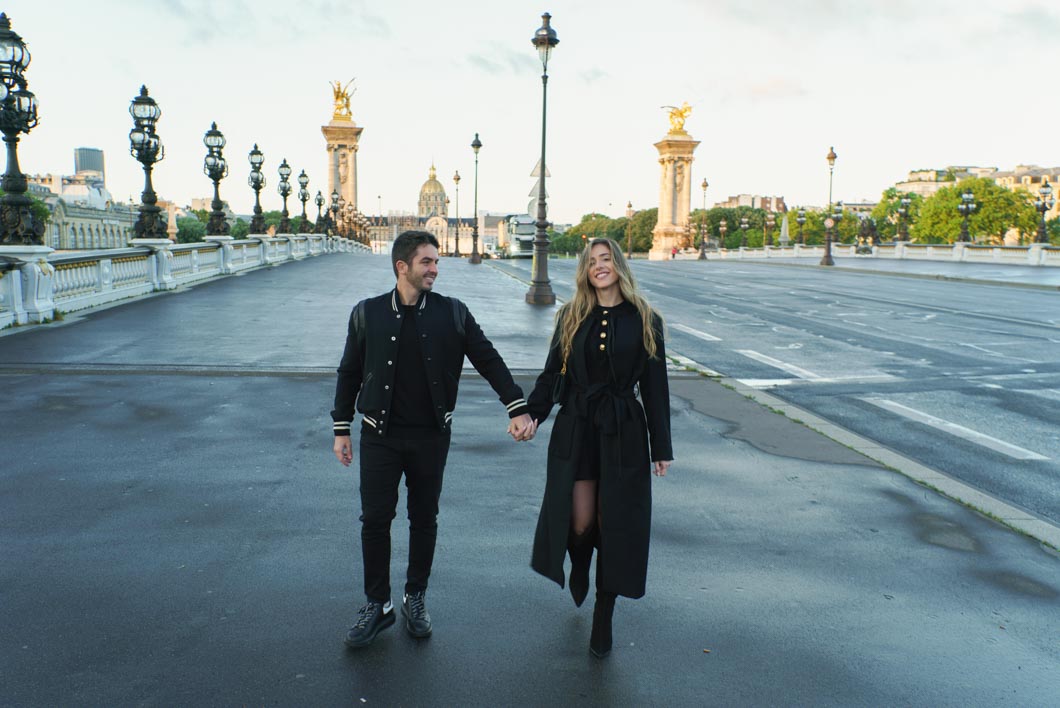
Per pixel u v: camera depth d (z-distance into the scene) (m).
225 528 5.50
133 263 20.69
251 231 33.97
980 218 104.19
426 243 3.97
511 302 23.34
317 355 12.37
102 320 15.84
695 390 10.82
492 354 4.13
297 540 5.32
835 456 7.70
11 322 14.70
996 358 14.53
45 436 7.71
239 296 21.17
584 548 4.20
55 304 16.14
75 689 3.55
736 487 6.71
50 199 134.12
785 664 3.96
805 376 12.63
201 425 8.23
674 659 3.98
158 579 4.70
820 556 5.30
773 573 5.02
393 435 4.01
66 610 4.29
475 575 4.86
